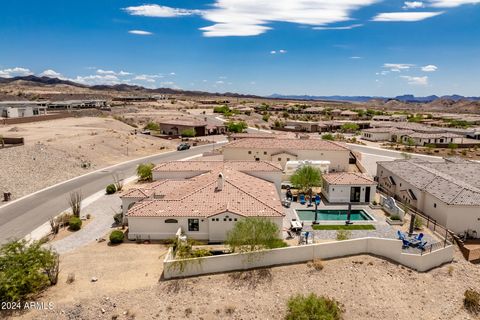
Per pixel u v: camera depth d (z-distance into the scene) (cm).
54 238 3650
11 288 2533
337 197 4850
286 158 6406
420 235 3550
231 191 3881
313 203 4816
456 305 2964
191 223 3572
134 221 3578
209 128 12406
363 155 8956
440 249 3431
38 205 4653
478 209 3934
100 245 3503
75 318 2534
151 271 3053
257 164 4969
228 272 3089
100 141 8388
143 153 8588
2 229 3881
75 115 13800
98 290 2783
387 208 4469
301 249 3225
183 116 16475
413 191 4731
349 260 3303
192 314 2647
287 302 2758
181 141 10581
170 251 3150
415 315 2811
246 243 3177
